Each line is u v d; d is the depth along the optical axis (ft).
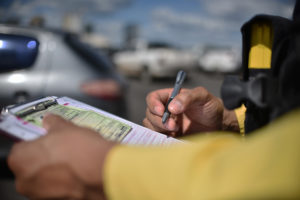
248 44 1.52
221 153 0.79
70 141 1.12
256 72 1.49
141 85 28.89
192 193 0.74
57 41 8.34
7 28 8.48
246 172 0.68
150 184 0.83
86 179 1.03
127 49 33.86
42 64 8.01
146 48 31.01
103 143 1.10
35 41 8.22
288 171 0.64
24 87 7.66
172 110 2.39
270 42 1.48
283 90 1.06
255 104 1.25
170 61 29.45
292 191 0.62
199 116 2.62
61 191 1.09
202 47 47.88
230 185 0.68
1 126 1.55
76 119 1.95
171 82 30.76
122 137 1.89
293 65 1.00
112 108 7.82
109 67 8.57
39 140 1.19
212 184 0.71
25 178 1.14
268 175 0.65
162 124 2.57
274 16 1.30
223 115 2.61
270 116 1.19
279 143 0.68
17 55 7.82
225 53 40.98
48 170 1.10
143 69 30.07
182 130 2.70
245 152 0.73
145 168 0.87
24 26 8.61
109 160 0.98
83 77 7.92
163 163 0.85
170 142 1.94
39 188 1.13
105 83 7.91
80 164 1.04
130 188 0.88
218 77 39.99
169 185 0.80
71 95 7.72
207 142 0.90
